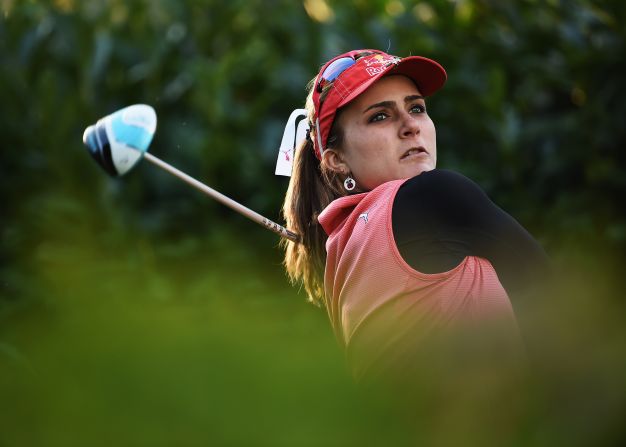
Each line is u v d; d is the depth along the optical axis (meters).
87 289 15.30
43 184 19.38
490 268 6.46
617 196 18.00
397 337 6.39
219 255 17.70
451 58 19.55
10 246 18.02
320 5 22.42
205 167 19.27
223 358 3.90
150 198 19.97
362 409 3.44
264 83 20.70
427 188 6.57
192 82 20.02
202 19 20.94
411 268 6.41
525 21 19.92
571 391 4.76
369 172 7.40
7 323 14.65
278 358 3.84
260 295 16.52
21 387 4.35
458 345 6.20
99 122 7.59
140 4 21.14
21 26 20.50
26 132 19.77
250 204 19.48
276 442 3.31
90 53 20.03
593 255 16.28
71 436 3.73
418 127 7.38
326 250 7.46
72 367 4.18
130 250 18.06
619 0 18.50
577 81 19.16
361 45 20.17
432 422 4.17
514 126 18.42
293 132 8.55
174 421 3.50
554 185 18.94
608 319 6.54
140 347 4.16
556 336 6.41
